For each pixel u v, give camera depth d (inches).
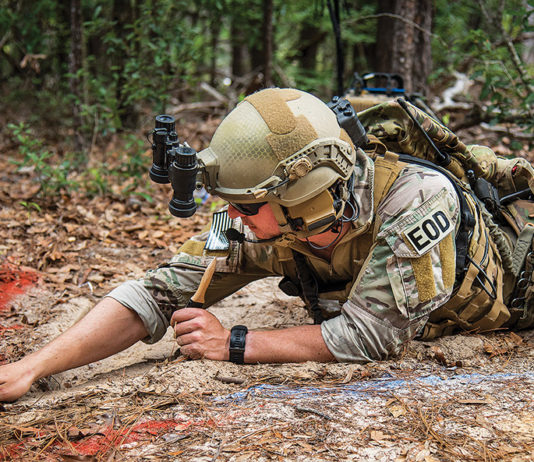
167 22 285.6
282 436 73.8
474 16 383.2
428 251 87.3
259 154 80.5
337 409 80.0
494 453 70.2
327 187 82.6
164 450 72.0
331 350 91.7
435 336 101.4
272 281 150.7
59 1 374.0
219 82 418.3
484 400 82.1
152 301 96.7
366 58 393.7
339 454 70.1
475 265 96.3
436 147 99.2
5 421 80.2
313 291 99.5
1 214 189.0
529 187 110.1
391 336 90.5
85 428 77.3
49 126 343.6
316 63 432.1
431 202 88.7
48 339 116.6
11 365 85.9
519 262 104.3
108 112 276.8
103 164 238.4
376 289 89.4
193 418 78.7
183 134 300.7
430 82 287.4
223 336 94.0
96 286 144.8
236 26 379.2
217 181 83.2
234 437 73.9
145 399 84.4
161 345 116.0
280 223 85.1
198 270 100.3
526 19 209.0
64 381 102.3
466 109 295.0
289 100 83.2
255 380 88.7
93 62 359.9
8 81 414.6
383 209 89.7
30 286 142.1
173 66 276.4
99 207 201.6
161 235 178.1
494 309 101.4
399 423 76.7
